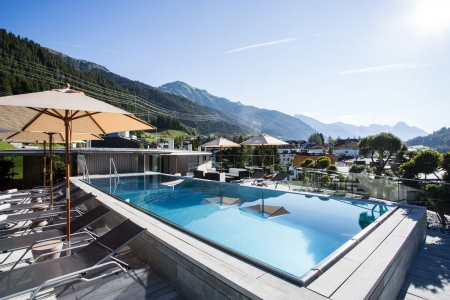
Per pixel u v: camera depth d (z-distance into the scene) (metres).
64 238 3.94
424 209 5.19
